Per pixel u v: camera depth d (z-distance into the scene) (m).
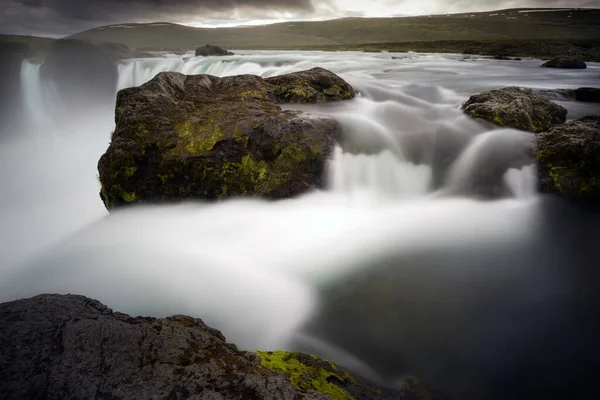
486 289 6.65
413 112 12.57
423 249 7.73
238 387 2.99
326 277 7.05
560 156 8.76
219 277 7.02
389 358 5.27
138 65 33.09
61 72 31.20
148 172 9.02
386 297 6.53
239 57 37.06
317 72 13.94
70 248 8.08
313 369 3.97
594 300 6.38
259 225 8.67
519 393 4.79
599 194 8.33
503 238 7.99
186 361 3.15
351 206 9.42
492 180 9.39
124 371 3.01
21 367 2.98
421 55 43.00
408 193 9.95
